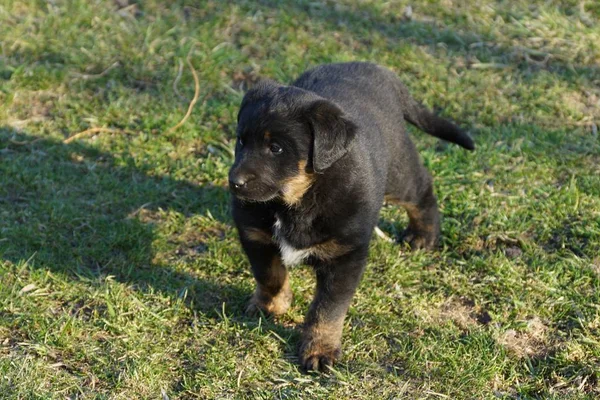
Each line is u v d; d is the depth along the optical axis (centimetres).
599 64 855
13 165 698
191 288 578
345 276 513
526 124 773
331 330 518
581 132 768
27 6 891
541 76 835
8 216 645
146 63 827
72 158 722
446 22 905
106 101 789
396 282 596
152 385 493
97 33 860
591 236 629
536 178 709
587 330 549
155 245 625
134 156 725
